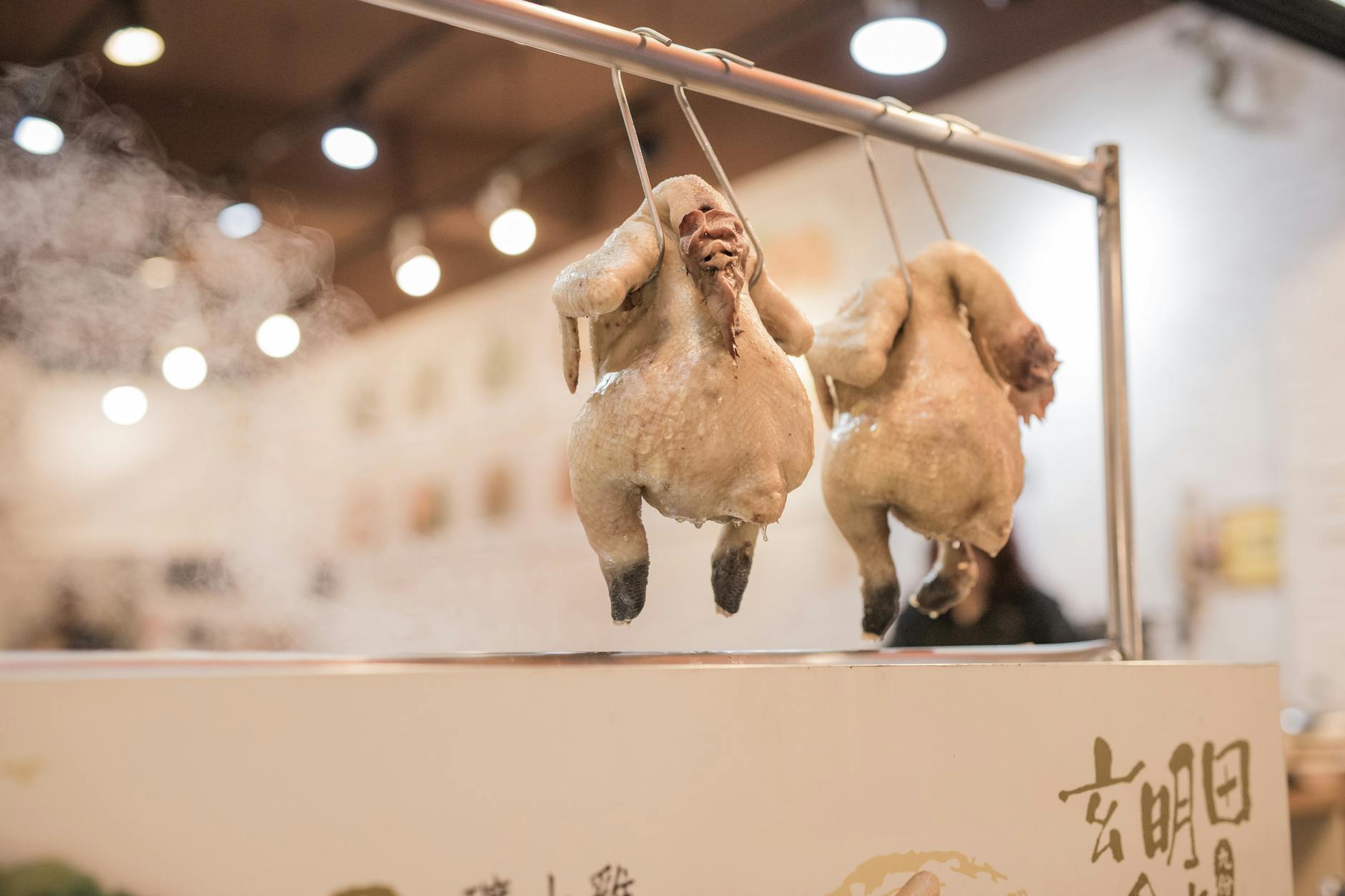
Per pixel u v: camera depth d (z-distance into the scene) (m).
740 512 1.65
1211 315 4.46
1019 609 4.03
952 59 5.34
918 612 3.89
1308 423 4.13
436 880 1.22
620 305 1.76
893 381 2.09
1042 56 5.02
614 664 1.50
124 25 5.00
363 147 6.08
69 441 6.75
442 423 7.70
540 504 6.84
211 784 1.11
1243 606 4.29
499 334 7.37
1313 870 3.59
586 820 1.32
